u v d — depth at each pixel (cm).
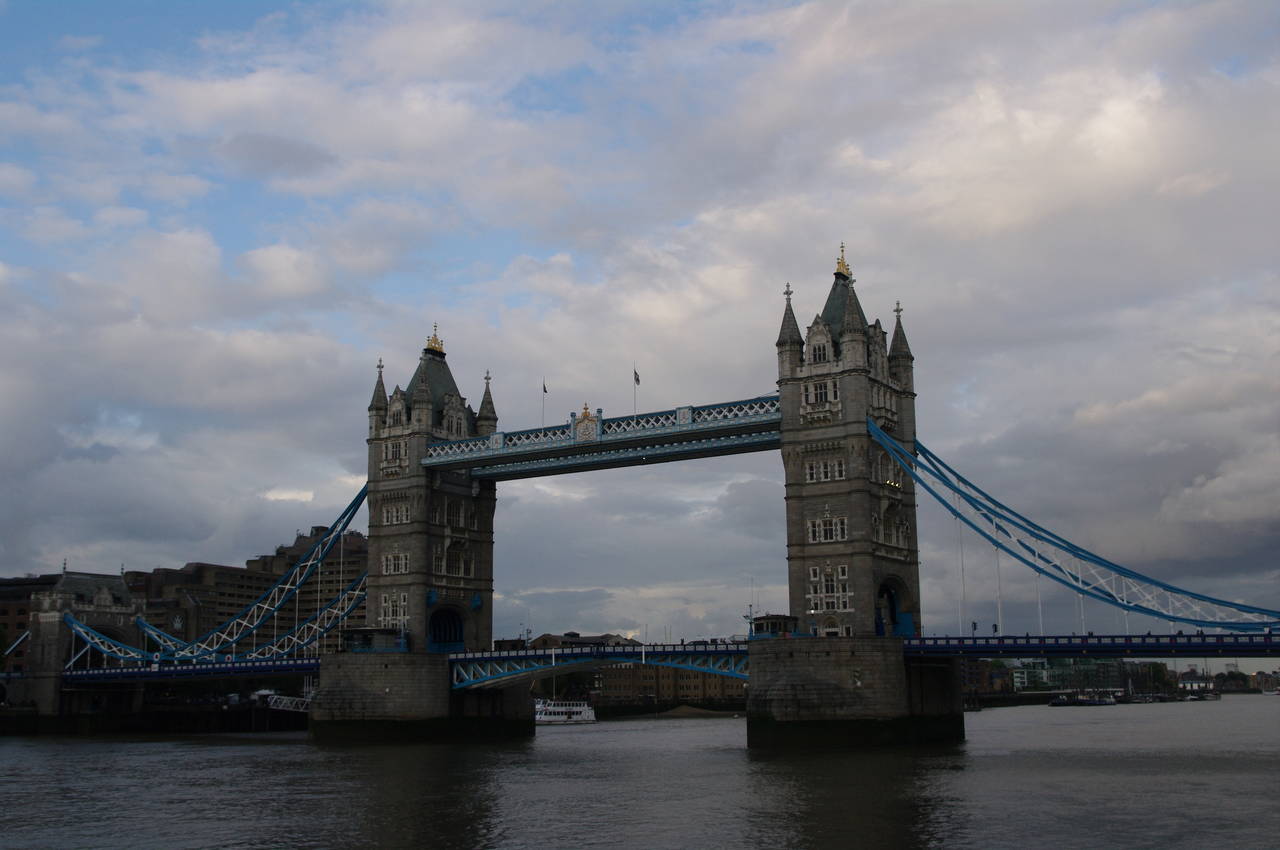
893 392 13888
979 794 8688
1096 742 14788
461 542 16575
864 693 12075
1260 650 11256
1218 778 9731
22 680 19875
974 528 12888
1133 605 12044
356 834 7519
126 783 10725
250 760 12988
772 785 9362
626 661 14262
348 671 15350
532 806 8588
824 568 12950
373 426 16588
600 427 14800
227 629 19162
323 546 17425
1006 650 12281
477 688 16038
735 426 13900
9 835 7750
